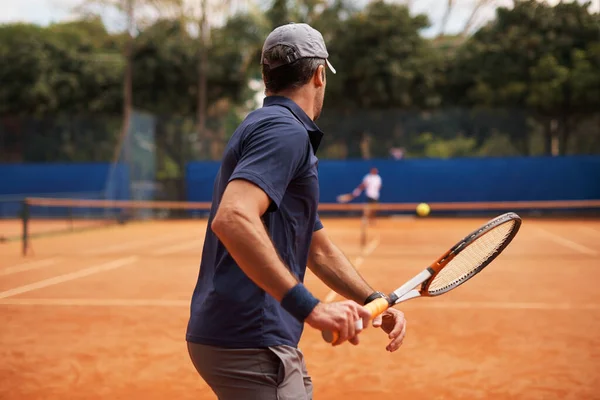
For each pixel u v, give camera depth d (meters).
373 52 26.16
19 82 29.05
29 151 25.67
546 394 3.94
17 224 22.47
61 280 8.93
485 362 4.62
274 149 1.68
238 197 1.62
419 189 23.02
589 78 23.47
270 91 1.93
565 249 13.02
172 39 28.81
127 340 5.36
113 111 29.70
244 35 28.22
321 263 2.17
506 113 22.88
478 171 22.78
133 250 13.45
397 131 23.38
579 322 5.92
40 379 4.30
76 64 29.59
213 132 24.75
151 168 24.12
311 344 5.16
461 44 28.19
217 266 1.82
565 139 22.91
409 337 5.38
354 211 23.33
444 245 13.87
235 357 1.79
